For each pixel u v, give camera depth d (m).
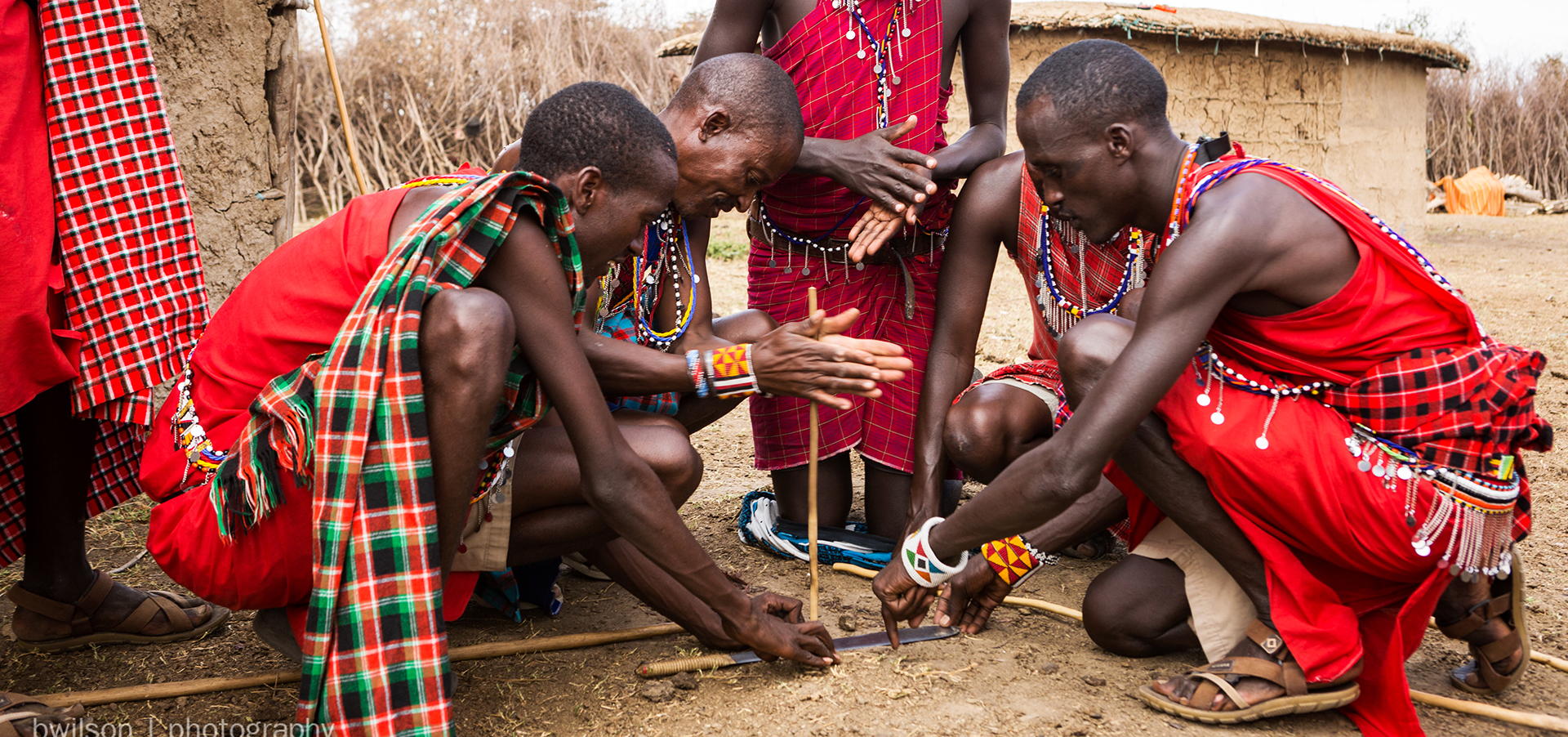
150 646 2.61
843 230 3.31
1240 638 2.35
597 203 2.19
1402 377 2.15
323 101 14.70
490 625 2.76
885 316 3.39
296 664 2.51
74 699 2.26
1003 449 2.79
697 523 3.57
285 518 2.05
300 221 13.29
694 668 2.43
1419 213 13.97
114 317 2.50
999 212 2.92
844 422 3.29
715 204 2.66
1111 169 2.26
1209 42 12.00
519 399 2.15
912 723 2.20
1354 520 2.15
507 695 2.35
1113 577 2.50
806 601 2.93
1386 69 13.33
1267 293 2.17
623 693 2.35
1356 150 13.12
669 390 2.46
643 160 2.18
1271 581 2.21
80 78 2.45
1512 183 20.50
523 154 2.26
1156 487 2.28
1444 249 12.40
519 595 2.78
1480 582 2.31
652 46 16.52
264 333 2.08
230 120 4.12
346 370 1.89
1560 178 21.11
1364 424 2.18
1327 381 2.19
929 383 2.97
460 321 1.90
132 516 3.43
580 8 15.98
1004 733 2.16
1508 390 2.14
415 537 1.90
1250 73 12.28
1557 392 5.14
